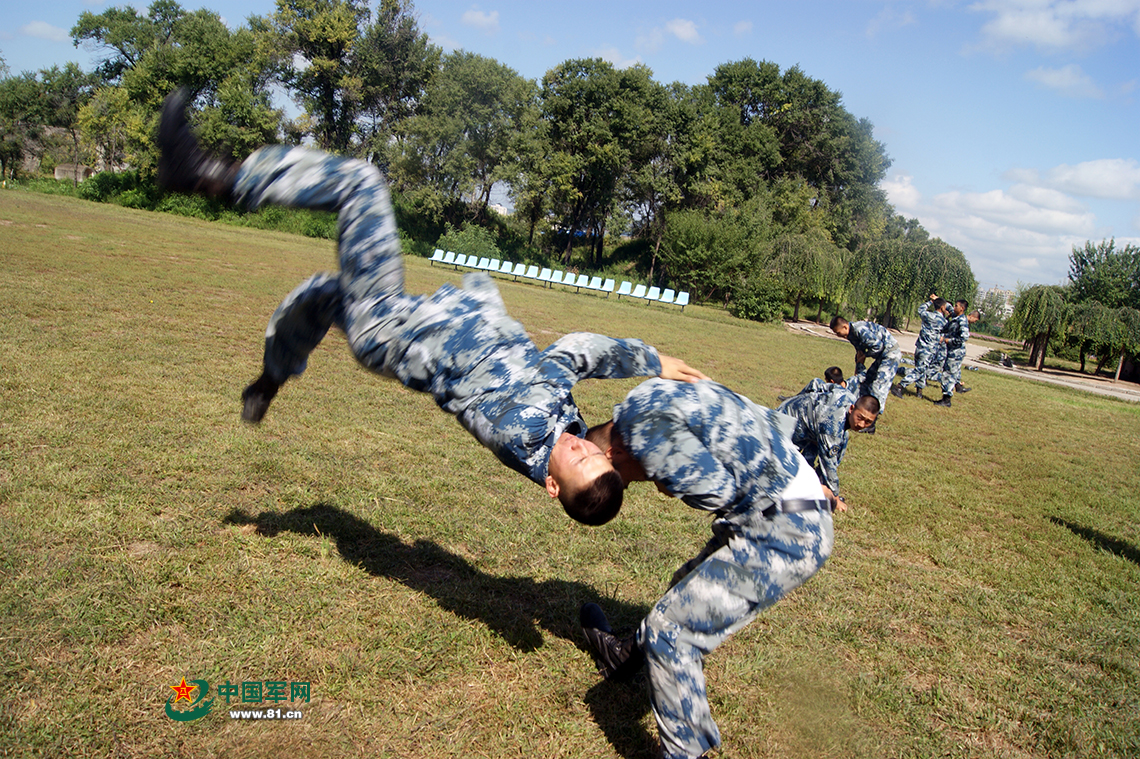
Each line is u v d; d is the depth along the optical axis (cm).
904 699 345
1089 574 533
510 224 5431
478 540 457
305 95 4912
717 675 351
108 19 5241
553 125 4772
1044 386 1980
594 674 340
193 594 347
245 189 322
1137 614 467
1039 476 842
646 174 4850
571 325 1767
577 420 287
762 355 1769
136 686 283
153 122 4381
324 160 321
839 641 395
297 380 803
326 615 347
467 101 4462
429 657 328
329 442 600
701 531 527
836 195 5609
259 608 341
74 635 304
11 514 392
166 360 773
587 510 262
